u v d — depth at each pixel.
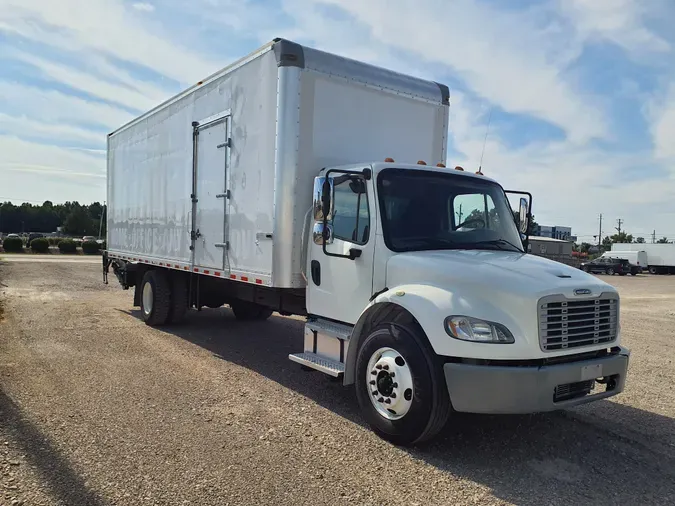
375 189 5.12
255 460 4.12
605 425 5.25
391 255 4.92
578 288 4.33
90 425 4.71
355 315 5.23
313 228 5.36
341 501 3.54
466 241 5.40
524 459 4.35
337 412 5.30
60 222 130.38
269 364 7.16
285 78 5.79
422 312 4.30
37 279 19.25
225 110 7.08
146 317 9.73
